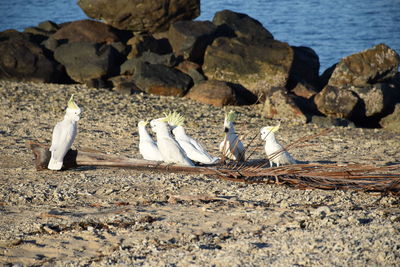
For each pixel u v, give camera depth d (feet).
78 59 83.82
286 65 80.48
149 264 20.53
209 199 29.22
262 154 45.83
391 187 29.50
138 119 61.77
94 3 88.48
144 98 74.43
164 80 78.43
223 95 75.61
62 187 31.73
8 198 29.71
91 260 21.33
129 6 87.45
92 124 57.67
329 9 218.38
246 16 94.38
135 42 87.66
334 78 76.84
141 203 28.78
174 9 88.99
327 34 164.45
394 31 165.89
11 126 54.29
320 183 31.35
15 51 81.87
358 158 45.34
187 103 74.18
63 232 24.43
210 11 221.25
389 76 77.20
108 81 82.43
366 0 241.35
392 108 75.31
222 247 22.04
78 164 36.06
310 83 87.81
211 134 56.44
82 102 69.21
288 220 25.04
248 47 83.25
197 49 84.84
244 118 68.74
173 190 31.09
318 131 62.44
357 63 76.33
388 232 22.29
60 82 84.12
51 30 95.81
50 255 21.94
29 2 243.81
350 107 72.18
